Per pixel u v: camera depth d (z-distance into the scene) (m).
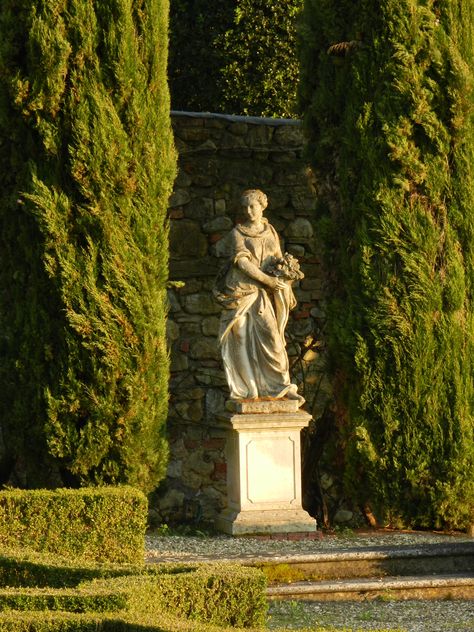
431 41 19.69
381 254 19.70
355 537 19.08
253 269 19.31
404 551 16.81
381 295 19.66
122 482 18.77
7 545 15.89
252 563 16.34
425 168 19.72
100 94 18.56
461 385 19.77
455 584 16.12
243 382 19.53
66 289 18.45
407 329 19.64
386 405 19.66
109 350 18.50
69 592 11.77
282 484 19.27
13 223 18.81
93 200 18.50
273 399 19.44
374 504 19.83
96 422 18.56
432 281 19.70
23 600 11.64
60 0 18.48
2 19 18.55
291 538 18.89
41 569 13.41
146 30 18.91
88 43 18.50
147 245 18.80
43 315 18.67
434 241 19.73
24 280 18.78
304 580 16.42
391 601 15.82
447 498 19.59
